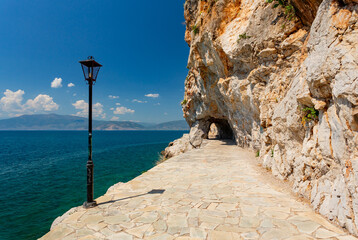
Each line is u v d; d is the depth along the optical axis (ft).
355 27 12.78
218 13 45.98
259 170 31.48
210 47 52.65
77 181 66.33
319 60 15.30
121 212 17.29
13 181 66.90
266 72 32.83
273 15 29.45
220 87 57.72
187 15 74.90
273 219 14.99
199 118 96.12
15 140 331.36
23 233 32.50
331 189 14.80
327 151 15.48
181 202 19.33
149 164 94.84
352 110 12.23
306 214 15.51
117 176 70.64
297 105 20.42
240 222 14.84
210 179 27.63
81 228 14.58
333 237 12.17
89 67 19.56
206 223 14.90
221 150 58.65
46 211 41.34
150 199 20.30
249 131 53.06
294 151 22.50
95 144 228.02
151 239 13.00
